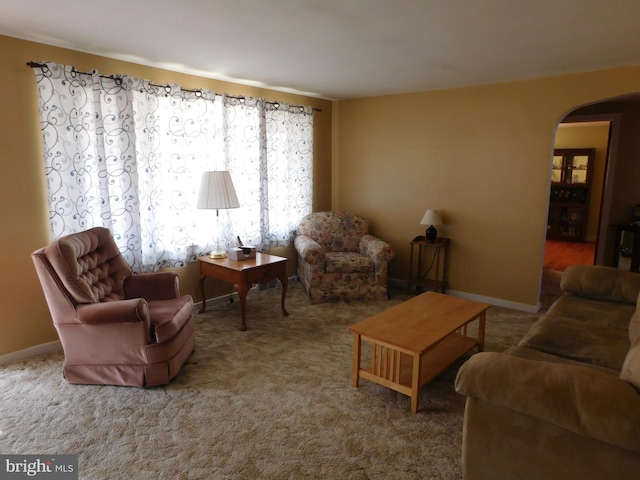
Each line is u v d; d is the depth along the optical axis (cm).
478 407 165
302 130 486
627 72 345
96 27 258
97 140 314
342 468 193
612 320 259
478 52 307
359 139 515
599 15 232
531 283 413
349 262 431
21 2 220
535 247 407
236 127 413
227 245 418
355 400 250
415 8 222
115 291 300
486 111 417
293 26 253
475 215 438
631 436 130
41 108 287
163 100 357
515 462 159
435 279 475
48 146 292
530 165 399
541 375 153
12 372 282
